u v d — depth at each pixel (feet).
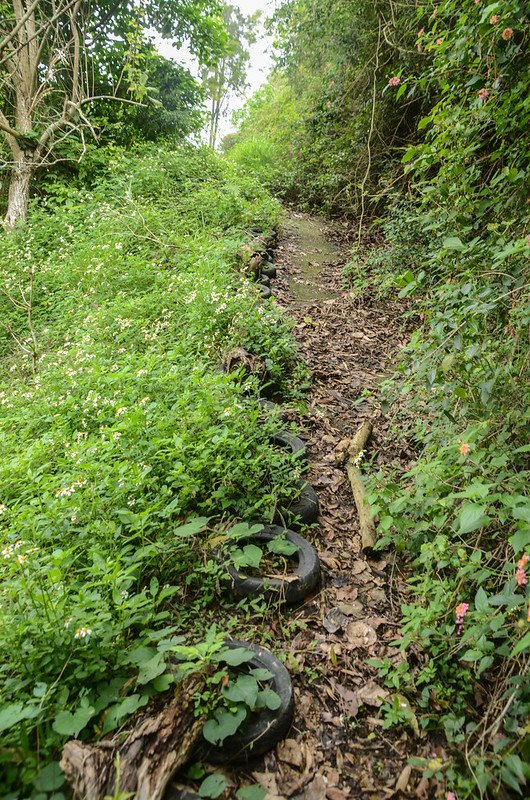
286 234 30.14
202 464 9.50
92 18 34.99
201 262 19.40
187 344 15.30
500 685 6.61
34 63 30.14
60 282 22.15
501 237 9.82
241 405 11.41
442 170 12.05
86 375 14.19
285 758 6.15
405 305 21.59
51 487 9.55
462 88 12.09
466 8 10.91
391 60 27.55
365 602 8.66
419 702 6.87
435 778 6.01
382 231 28.91
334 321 20.24
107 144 36.96
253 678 6.38
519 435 8.01
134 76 34.71
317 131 37.73
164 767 5.21
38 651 6.11
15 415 13.83
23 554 7.57
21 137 28.73
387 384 11.15
